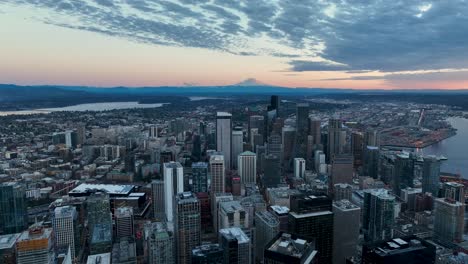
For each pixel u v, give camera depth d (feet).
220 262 646.33
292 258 490.90
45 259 638.53
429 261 560.61
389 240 576.61
